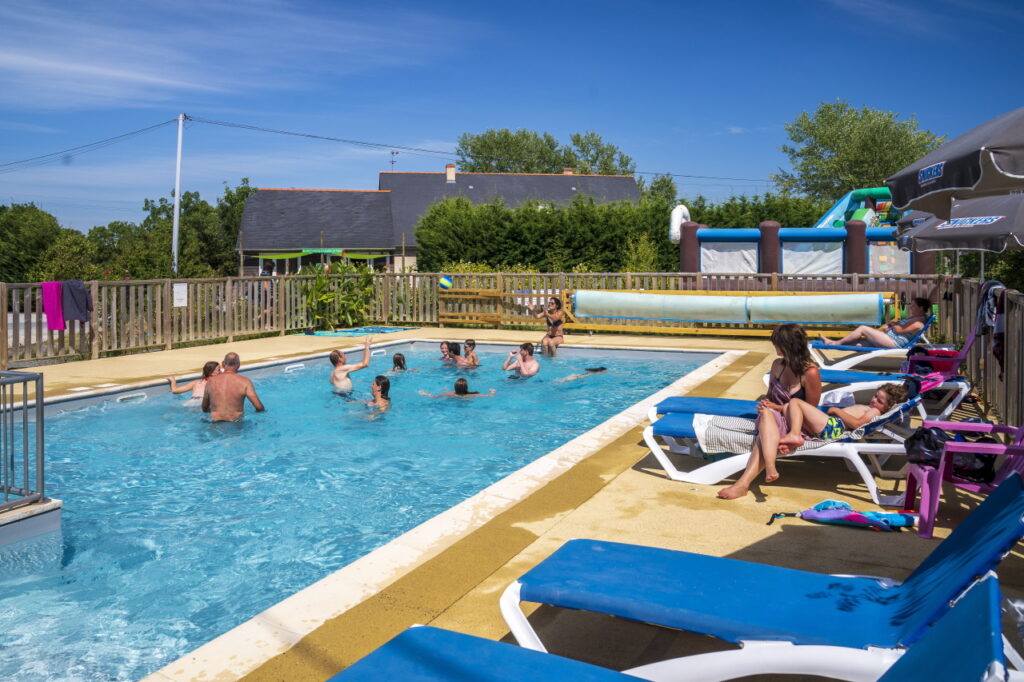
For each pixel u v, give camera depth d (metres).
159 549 5.99
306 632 3.80
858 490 6.30
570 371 14.64
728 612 3.08
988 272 21.44
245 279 18.02
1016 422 7.85
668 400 7.88
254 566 5.67
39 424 6.04
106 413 10.73
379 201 54.78
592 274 19.72
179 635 4.61
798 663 2.80
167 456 8.73
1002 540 2.59
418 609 4.06
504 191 58.44
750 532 5.25
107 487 7.61
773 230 23.00
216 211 76.50
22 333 16.34
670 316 18.14
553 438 9.71
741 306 17.45
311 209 53.50
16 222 46.62
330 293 19.98
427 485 7.71
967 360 11.70
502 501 5.98
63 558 5.80
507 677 2.61
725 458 6.82
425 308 21.09
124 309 15.31
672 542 5.05
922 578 3.18
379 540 6.19
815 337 17.09
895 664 2.12
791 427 6.13
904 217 11.76
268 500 7.23
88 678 4.09
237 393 10.37
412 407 11.47
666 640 3.80
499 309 20.28
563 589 3.32
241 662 3.50
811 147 60.44
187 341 16.69
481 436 9.79
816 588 3.34
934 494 5.10
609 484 6.46
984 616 1.75
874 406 6.62
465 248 36.28
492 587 4.35
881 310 16.31
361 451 9.02
